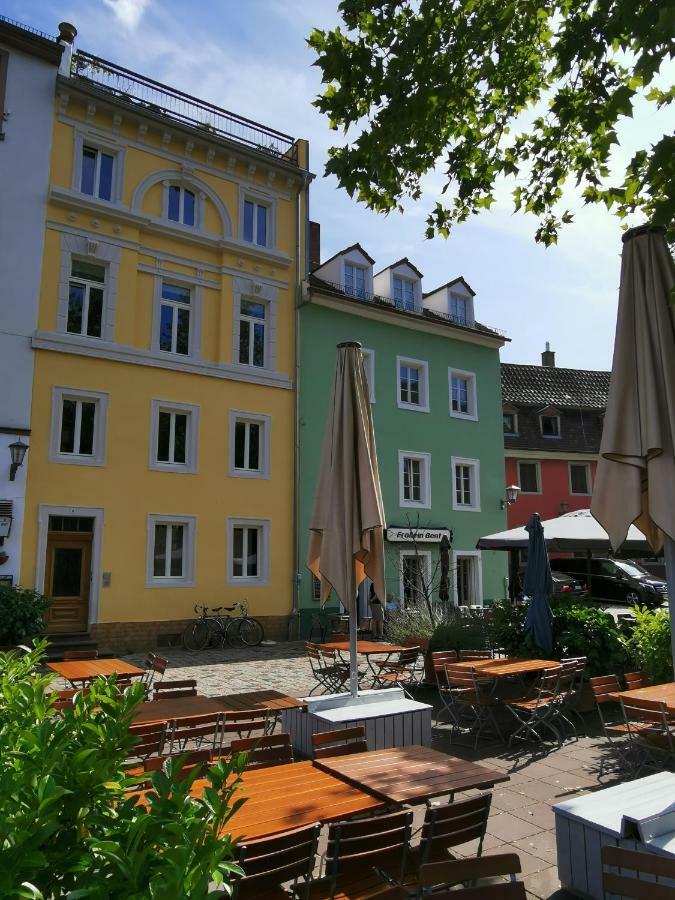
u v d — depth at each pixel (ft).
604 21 18.30
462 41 19.97
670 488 13.73
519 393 105.50
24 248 50.88
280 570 60.13
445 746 24.36
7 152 51.21
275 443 61.82
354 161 20.53
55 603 49.65
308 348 65.92
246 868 9.94
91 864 6.05
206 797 6.51
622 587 70.28
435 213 25.86
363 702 23.36
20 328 49.98
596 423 107.14
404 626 41.09
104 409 52.90
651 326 14.69
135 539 52.95
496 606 35.53
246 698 22.72
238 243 61.57
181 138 59.21
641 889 9.36
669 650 25.62
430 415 75.36
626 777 20.42
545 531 40.29
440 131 22.44
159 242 57.98
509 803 18.39
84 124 54.85
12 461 47.80
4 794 5.83
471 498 77.92
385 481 70.23
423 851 11.83
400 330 74.33
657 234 15.35
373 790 12.81
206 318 59.93
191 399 57.57
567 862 13.29
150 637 52.54
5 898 5.16
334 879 10.80
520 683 29.99
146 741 16.84
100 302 54.60
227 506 57.98
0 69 51.85
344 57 19.80
